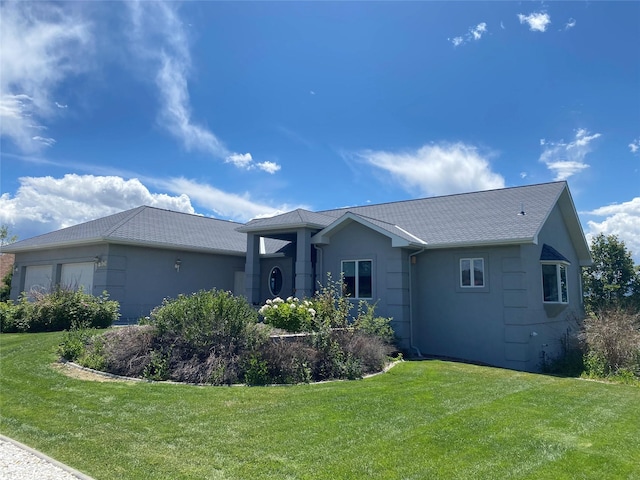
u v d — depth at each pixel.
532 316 14.36
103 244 18.05
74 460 4.92
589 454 5.39
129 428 5.92
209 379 8.77
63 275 20.03
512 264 14.01
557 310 15.68
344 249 16.62
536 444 5.66
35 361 9.95
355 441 5.55
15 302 19.56
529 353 13.85
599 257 26.38
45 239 21.25
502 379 10.07
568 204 18.20
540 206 15.51
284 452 5.16
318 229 17.42
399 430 5.99
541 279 15.53
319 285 16.55
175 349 9.52
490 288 14.36
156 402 7.13
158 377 8.86
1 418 6.33
